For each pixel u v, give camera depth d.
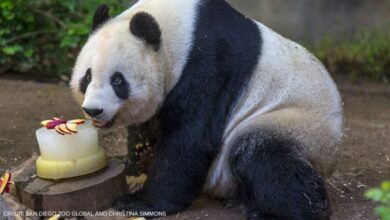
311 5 20.03
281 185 7.53
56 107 12.56
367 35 19.12
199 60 7.89
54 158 7.86
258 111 8.15
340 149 8.47
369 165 10.42
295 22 20.05
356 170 10.12
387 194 5.16
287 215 7.61
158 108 7.96
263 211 7.81
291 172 7.52
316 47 19.22
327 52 18.98
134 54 7.53
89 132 7.96
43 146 7.91
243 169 7.80
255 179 7.70
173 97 7.93
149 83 7.63
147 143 8.78
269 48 8.27
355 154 10.98
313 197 7.53
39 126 11.38
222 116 8.08
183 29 7.95
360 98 16.75
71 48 15.77
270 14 20.17
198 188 8.20
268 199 7.63
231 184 8.32
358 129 12.68
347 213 8.33
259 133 7.79
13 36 14.86
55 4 15.16
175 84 7.91
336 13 19.98
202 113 7.93
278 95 8.16
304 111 8.10
